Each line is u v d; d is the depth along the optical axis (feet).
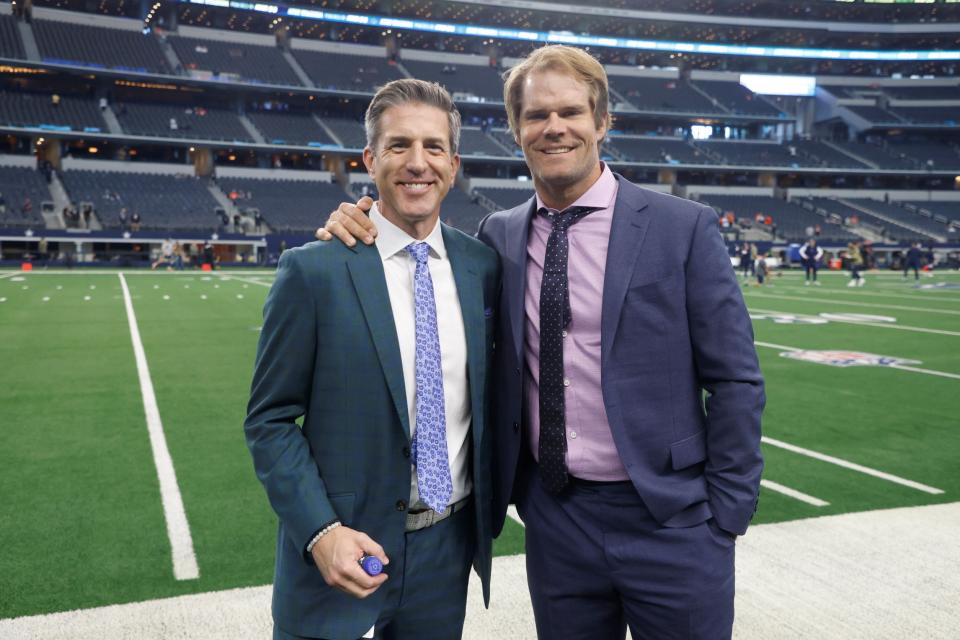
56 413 23.67
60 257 113.39
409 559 6.52
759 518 14.69
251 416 6.36
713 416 6.77
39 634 10.02
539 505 7.30
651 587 6.73
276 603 6.48
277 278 6.39
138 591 11.37
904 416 24.06
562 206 7.23
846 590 11.48
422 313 6.49
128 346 37.96
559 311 6.94
